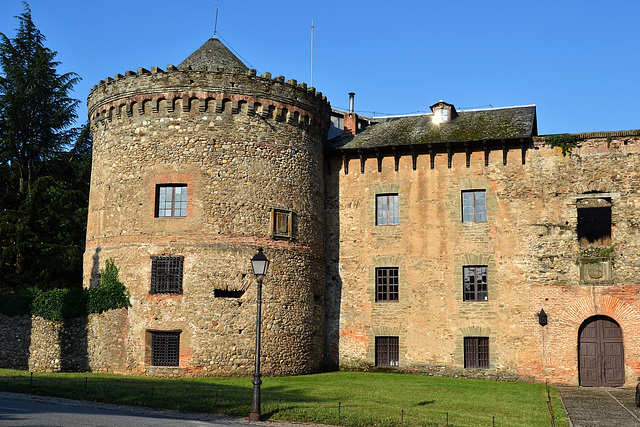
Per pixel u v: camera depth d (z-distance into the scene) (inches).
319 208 1187.3
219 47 1216.2
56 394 773.3
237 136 1066.7
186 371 996.6
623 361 1062.4
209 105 1063.6
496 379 1104.2
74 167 1706.4
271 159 1092.5
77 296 1057.5
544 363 1088.2
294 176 1122.7
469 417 680.4
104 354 1034.7
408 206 1194.0
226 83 1064.2
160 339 1014.4
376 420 641.6
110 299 1045.2
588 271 1088.2
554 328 1091.3
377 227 1204.5
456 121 1258.6
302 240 1126.4
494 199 1150.3
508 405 792.3
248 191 1062.4
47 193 1627.7
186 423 616.1
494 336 1117.7
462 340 1131.9
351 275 1207.6
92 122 1158.3
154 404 713.6
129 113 1081.4
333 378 1036.5
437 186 1182.3
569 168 1122.7
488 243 1142.3
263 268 704.4
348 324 1197.7
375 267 1197.7
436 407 746.2
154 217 1043.3
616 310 1066.7
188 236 1029.8
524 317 1107.3
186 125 1055.6
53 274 1520.7
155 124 1064.2
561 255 1105.4
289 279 1090.7
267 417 665.0
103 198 1102.4
